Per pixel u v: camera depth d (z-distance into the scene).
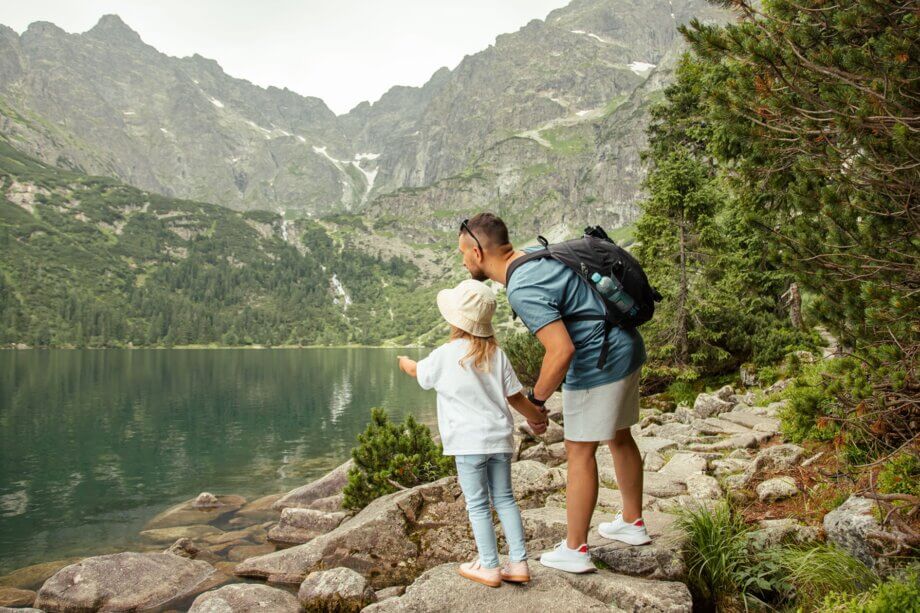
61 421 31.53
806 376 5.75
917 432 4.05
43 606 5.10
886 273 3.64
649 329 14.77
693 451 7.00
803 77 3.90
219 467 18.44
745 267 14.71
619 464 3.43
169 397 46.09
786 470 5.11
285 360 127.19
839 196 3.78
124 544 9.00
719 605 3.28
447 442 2.96
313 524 7.35
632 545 3.45
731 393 10.63
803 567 3.30
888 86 3.39
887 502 3.40
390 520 5.14
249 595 4.29
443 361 2.99
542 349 13.76
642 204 15.03
